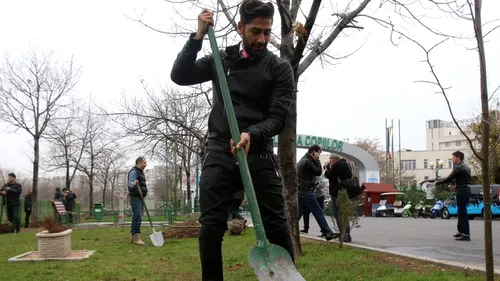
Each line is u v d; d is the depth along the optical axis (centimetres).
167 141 2016
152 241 906
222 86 287
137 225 949
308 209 859
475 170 3162
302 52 635
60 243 712
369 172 3134
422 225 1530
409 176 7975
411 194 2728
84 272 578
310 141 2973
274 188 307
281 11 646
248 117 299
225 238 990
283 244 314
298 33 611
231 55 310
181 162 2848
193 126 2072
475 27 341
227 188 302
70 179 2938
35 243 1045
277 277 269
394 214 2727
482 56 340
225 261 629
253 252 272
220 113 305
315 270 530
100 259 700
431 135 11031
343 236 752
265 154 303
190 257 694
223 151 299
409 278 468
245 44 303
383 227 1416
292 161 674
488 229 353
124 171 4075
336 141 3058
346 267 548
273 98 303
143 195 974
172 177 3819
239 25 305
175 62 312
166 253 758
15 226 1559
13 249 917
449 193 2425
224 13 669
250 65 305
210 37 295
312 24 624
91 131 2992
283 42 674
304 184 838
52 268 616
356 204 821
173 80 320
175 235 1060
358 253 676
